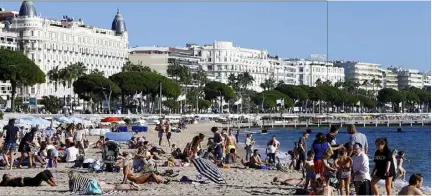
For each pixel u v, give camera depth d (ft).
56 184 110.83
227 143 168.55
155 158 166.30
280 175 136.46
